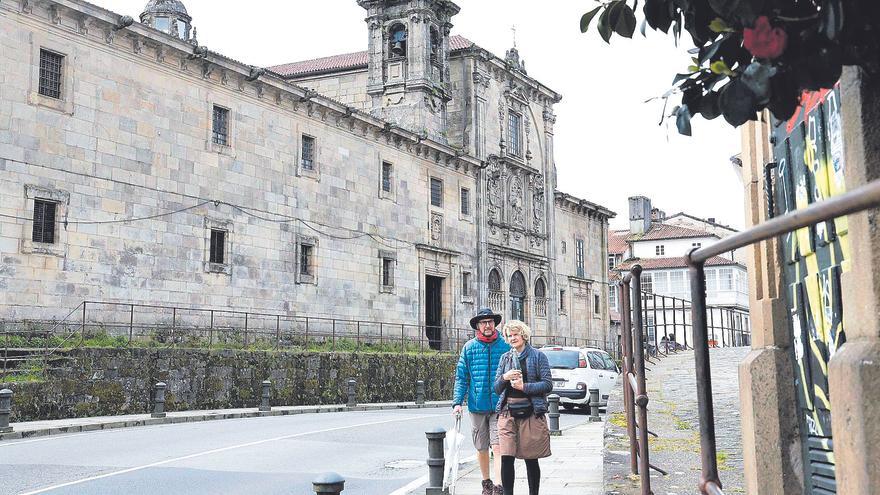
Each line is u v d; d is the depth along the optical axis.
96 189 28.33
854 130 2.96
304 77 52.34
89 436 18.30
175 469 13.08
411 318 43.34
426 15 47.69
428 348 43.41
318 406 30.03
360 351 35.91
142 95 30.25
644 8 3.45
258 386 29.06
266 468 13.33
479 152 50.34
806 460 4.43
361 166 40.75
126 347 25.23
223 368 27.81
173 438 17.72
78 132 27.94
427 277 46.19
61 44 27.64
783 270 4.72
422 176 45.25
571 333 59.78
